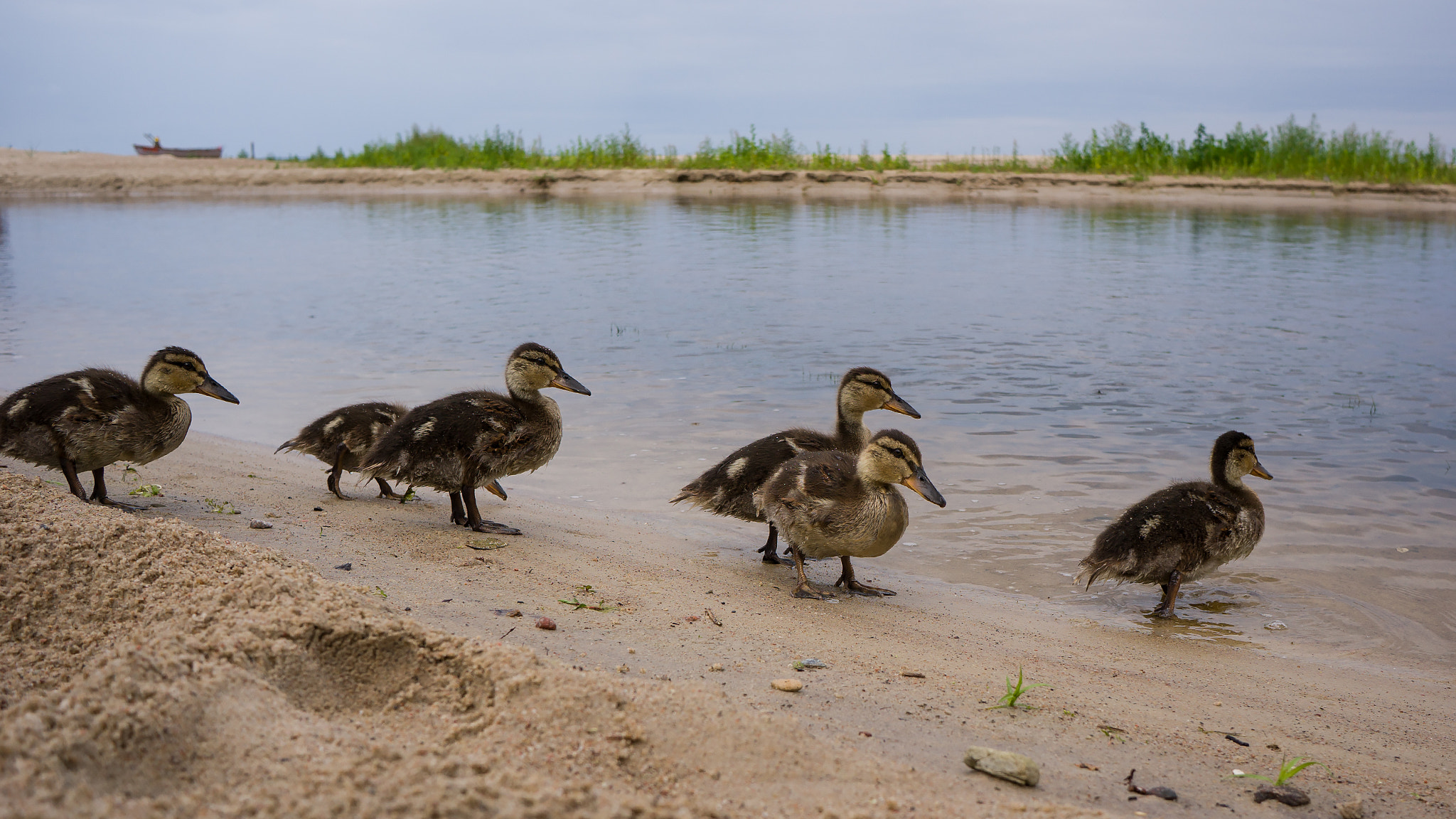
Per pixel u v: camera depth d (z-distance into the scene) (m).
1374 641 1.68
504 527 1.88
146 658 1.20
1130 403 2.50
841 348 2.94
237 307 3.56
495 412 1.88
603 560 1.79
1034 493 2.07
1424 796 1.37
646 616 1.61
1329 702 1.53
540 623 1.55
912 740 1.37
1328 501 2.04
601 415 2.42
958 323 3.30
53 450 1.80
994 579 1.83
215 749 1.09
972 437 2.31
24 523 1.53
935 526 1.97
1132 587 1.85
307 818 0.95
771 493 1.78
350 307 3.56
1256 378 2.68
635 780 1.16
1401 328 3.20
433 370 2.70
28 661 1.36
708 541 1.93
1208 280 4.22
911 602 1.75
